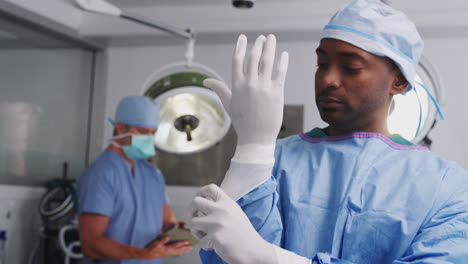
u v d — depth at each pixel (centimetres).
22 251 351
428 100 337
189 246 303
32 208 359
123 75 398
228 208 80
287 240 100
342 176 101
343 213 97
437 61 343
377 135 104
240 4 226
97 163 304
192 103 302
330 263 82
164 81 313
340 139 106
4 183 339
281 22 331
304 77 362
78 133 399
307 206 100
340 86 98
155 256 290
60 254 354
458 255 83
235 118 88
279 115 86
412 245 90
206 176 379
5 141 338
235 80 87
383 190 98
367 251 95
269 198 90
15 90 343
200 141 307
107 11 235
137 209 301
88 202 289
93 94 405
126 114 308
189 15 354
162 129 309
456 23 311
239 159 89
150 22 256
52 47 373
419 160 101
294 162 108
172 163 383
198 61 382
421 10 320
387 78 99
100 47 398
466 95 340
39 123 364
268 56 86
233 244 78
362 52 96
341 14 100
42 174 369
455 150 338
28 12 326
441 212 93
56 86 378
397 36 99
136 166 315
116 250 286
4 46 334
